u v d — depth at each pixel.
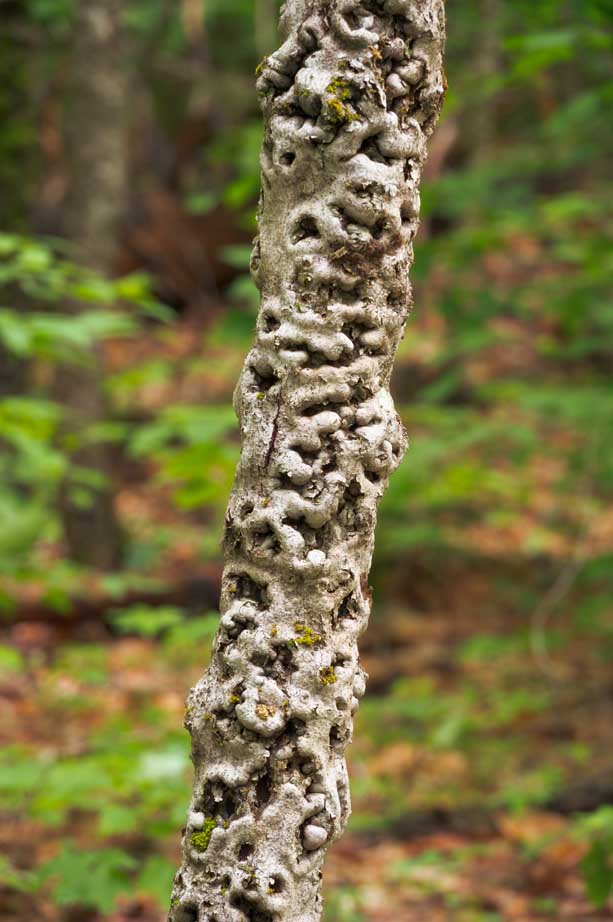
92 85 8.05
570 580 5.62
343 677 1.79
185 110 14.49
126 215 11.91
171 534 9.59
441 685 6.78
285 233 1.79
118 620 4.44
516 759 5.77
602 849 3.56
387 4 1.76
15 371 8.37
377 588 8.40
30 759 4.38
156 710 5.43
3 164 8.16
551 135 6.84
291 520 1.78
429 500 6.37
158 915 4.25
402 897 4.52
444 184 7.20
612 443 5.88
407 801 5.43
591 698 6.41
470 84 5.79
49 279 4.45
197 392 11.23
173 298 12.32
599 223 7.36
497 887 4.61
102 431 5.47
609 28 4.96
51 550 8.39
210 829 1.79
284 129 1.78
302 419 1.78
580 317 6.38
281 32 1.83
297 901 1.77
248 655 1.78
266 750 1.77
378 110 1.75
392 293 1.82
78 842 4.60
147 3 12.47
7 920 4.10
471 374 10.10
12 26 8.45
